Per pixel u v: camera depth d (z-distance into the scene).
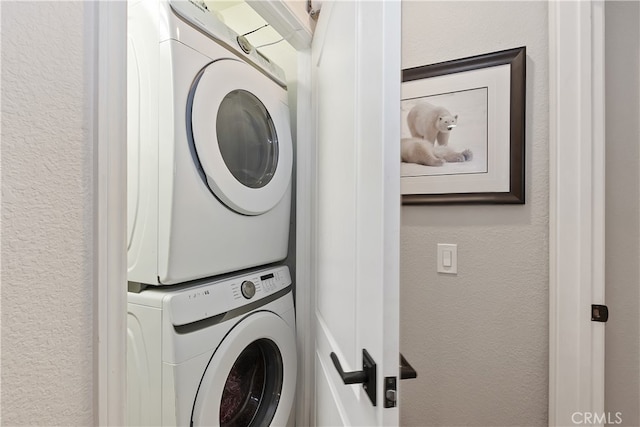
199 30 0.93
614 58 0.96
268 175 1.22
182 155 0.85
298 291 1.37
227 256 1.00
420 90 1.16
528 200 1.04
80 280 0.36
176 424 0.77
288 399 1.19
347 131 0.75
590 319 0.93
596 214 0.93
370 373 0.56
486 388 1.09
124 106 0.40
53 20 0.34
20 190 0.31
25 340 0.32
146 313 0.83
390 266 0.52
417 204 1.17
